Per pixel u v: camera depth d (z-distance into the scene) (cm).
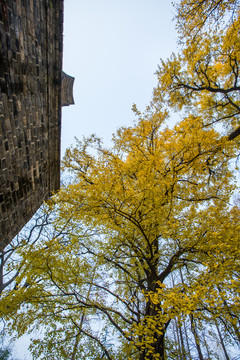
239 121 916
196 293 292
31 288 506
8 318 495
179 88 879
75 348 627
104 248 597
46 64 596
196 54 757
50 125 693
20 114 505
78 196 499
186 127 608
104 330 748
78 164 698
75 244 582
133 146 716
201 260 484
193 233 464
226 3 525
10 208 527
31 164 616
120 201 473
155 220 488
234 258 368
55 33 618
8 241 532
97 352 666
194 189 618
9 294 507
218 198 589
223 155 654
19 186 563
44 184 752
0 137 442
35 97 564
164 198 493
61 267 558
